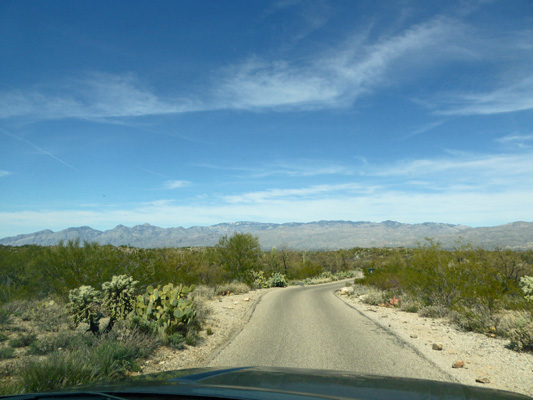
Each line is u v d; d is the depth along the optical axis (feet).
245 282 92.99
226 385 8.15
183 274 69.97
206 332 32.30
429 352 24.63
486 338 29.01
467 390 8.30
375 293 59.72
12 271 40.09
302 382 8.55
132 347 22.59
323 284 122.21
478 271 39.96
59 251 40.65
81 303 24.44
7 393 14.69
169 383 8.57
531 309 27.27
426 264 46.47
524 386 17.40
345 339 29.19
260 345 27.45
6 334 26.05
